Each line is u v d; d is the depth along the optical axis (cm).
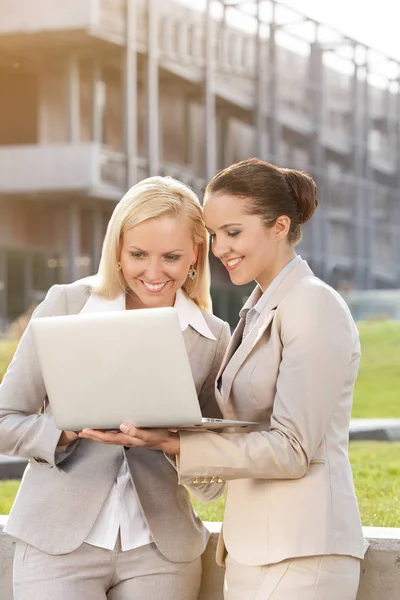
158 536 302
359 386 1437
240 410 292
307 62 3475
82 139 2606
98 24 2323
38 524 297
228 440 274
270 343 283
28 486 304
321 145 3531
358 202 3741
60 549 295
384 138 3934
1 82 2545
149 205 299
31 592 296
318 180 3512
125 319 263
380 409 1218
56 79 2534
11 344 1747
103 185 2491
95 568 299
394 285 3988
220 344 322
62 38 2375
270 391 284
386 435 960
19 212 2586
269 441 271
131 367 264
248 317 298
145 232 299
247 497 284
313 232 3516
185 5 2825
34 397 303
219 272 3122
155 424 268
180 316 315
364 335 1991
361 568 341
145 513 302
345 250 3703
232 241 288
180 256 305
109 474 301
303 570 274
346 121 3728
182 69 2838
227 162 3278
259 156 3222
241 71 3147
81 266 2733
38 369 301
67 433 294
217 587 344
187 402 263
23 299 2600
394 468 689
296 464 271
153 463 310
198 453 274
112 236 305
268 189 286
